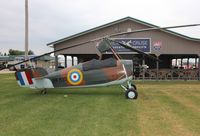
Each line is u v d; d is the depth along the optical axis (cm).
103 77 1095
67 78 1118
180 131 559
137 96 1003
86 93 1166
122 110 768
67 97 1039
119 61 1099
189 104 878
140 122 630
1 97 1047
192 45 1980
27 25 2014
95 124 610
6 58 5472
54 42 2016
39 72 1127
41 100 963
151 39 1995
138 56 2203
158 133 544
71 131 555
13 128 580
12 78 2219
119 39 2009
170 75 2028
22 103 898
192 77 2016
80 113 727
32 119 661
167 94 1145
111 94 1129
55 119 659
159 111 758
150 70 2048
